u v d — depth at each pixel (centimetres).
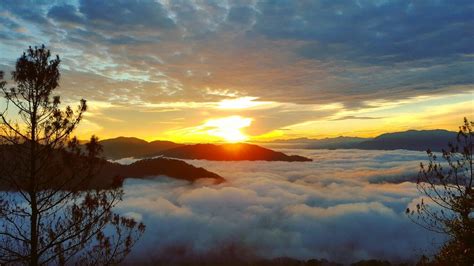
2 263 936
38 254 988
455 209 1046
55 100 1049
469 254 1046
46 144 1031
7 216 955
